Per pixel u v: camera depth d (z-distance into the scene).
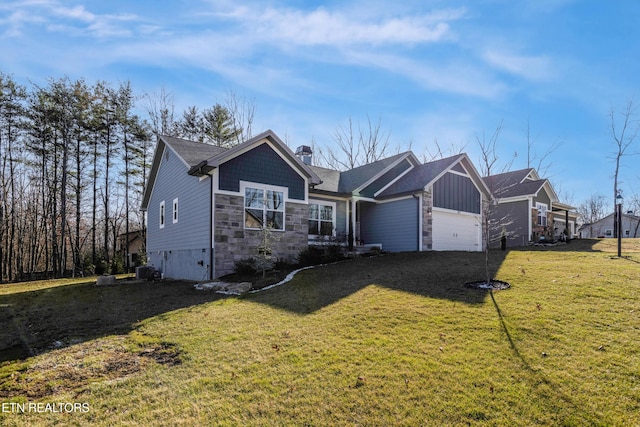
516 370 4.37
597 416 3.48
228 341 5.95
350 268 11.98
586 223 48.50
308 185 15.29
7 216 25.34
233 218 12.91
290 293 9.09
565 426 3.38
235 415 3.75
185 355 5.51
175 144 15.89
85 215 30.12
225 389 4.31
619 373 4.18
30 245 28.52
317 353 5.17
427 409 3.71
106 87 26.34
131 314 8.63
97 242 34.53
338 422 3.57
